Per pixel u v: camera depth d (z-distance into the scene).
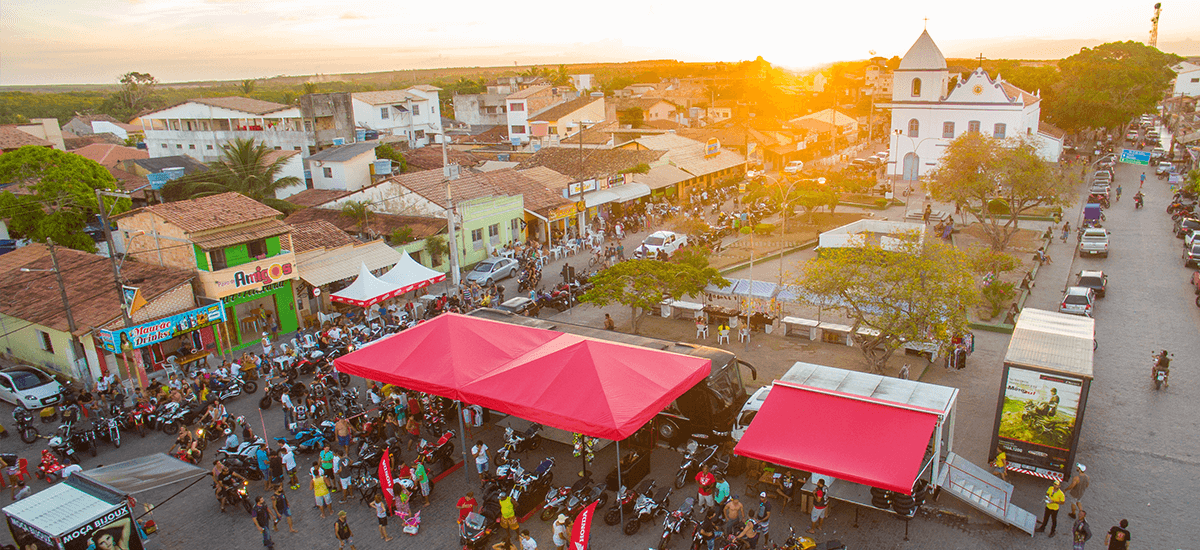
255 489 21.31
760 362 29.31
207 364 30.69
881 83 161.75
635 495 19.06
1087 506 18.64
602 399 19.22
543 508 19.56
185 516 19.98
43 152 43.66
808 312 35.16
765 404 20.08
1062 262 43.59
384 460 18.80
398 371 22.92
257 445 22.06
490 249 48.22
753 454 18.41
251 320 34.72
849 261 25.81
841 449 17.95
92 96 182.50
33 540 16.39
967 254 26.20
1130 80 89.19
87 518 16.27
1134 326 32.06
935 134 75.75
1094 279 36.72
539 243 50.50
